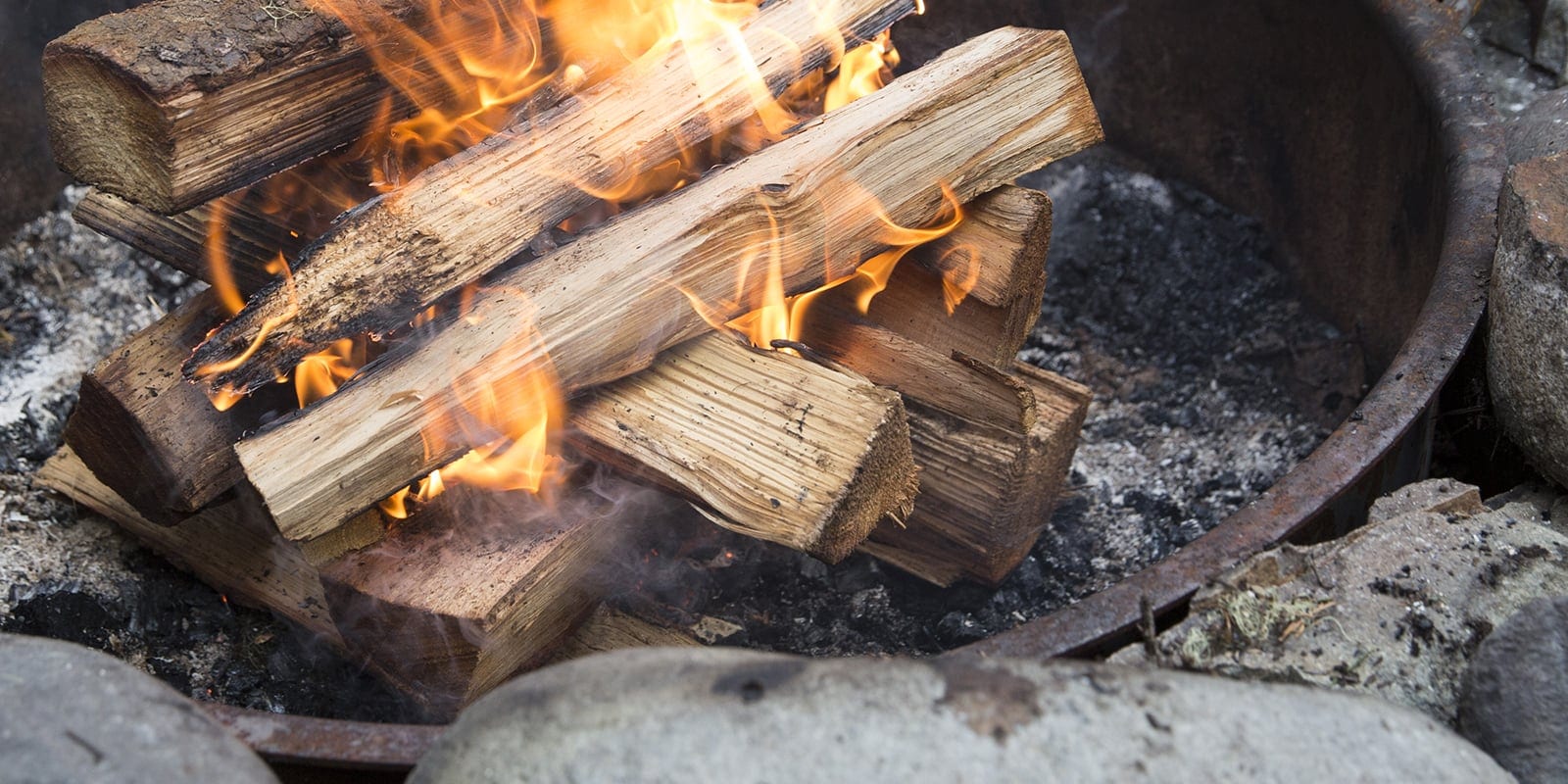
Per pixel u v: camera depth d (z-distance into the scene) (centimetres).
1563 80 254
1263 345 247
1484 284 175
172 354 175
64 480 198
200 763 104
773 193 164
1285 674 129
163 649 181
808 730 99
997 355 186
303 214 178
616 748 98
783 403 158
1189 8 260
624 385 166
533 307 157
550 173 168
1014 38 185
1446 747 108
